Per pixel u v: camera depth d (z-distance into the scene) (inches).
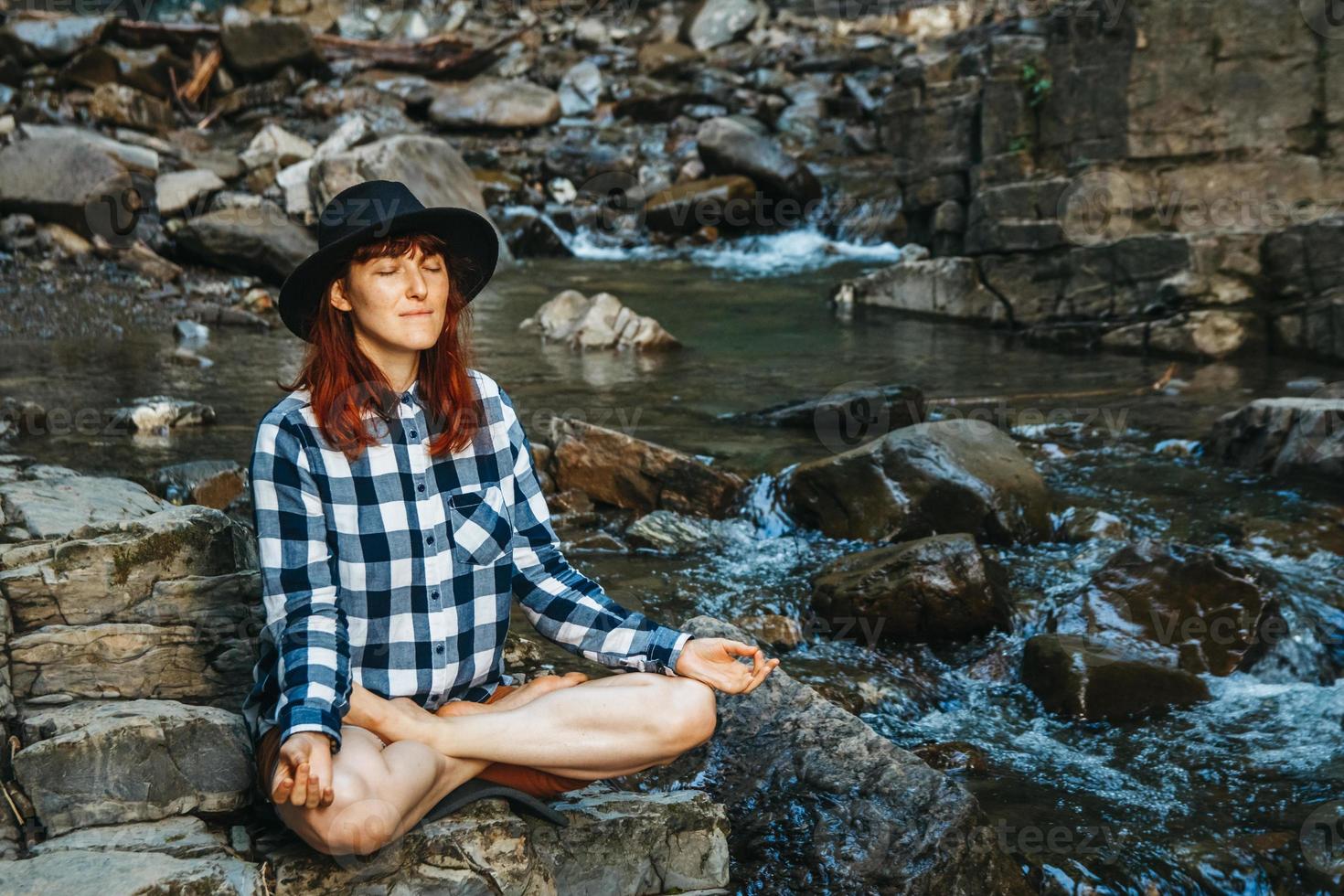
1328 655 141.4
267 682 87.2
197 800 88.1
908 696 133.5
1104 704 129.3
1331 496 183.8
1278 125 299.9
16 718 94.0
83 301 311.9
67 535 105.7
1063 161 325.7
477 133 547.8
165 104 505.0
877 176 514.3
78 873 77.8
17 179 352.2
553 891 88.4
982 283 336.8
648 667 92.5
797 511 182.1
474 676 91.4
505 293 367.2
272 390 238.5
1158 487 191.6
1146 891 98.7
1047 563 166.7
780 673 119.7
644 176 501.4
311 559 84.8
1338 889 99.9
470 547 89.1
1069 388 255.0
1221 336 285.3
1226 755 120.7
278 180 402.6
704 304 358.3
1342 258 277.9
